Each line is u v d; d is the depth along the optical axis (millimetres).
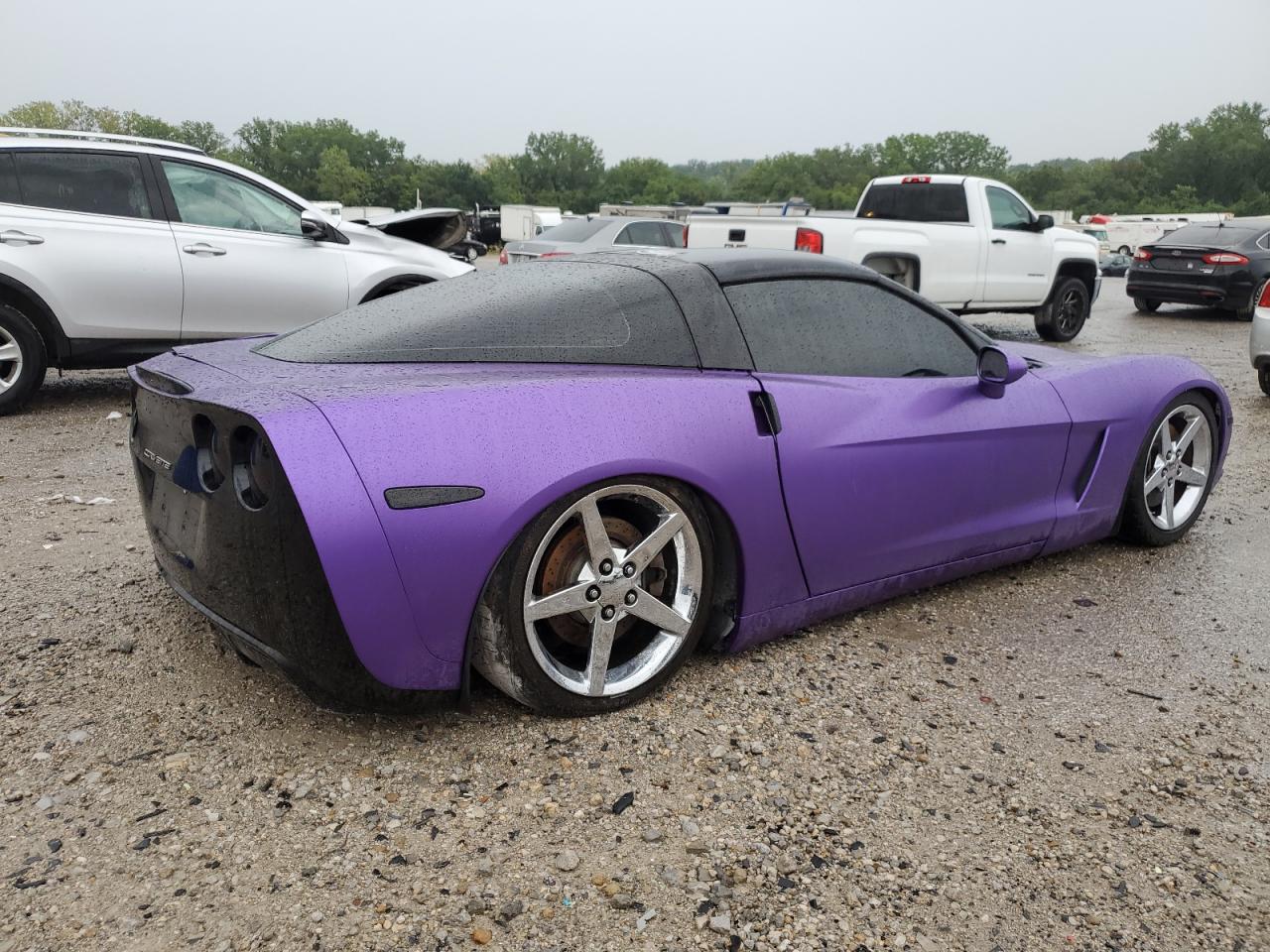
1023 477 3523
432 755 2426
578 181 158625
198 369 2656
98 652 2957
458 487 2242
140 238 6457
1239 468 5711
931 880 2039
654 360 2729
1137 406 3861
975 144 148625
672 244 13891
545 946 1818
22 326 6234
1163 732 2668
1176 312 16453
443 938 1831
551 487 2342
